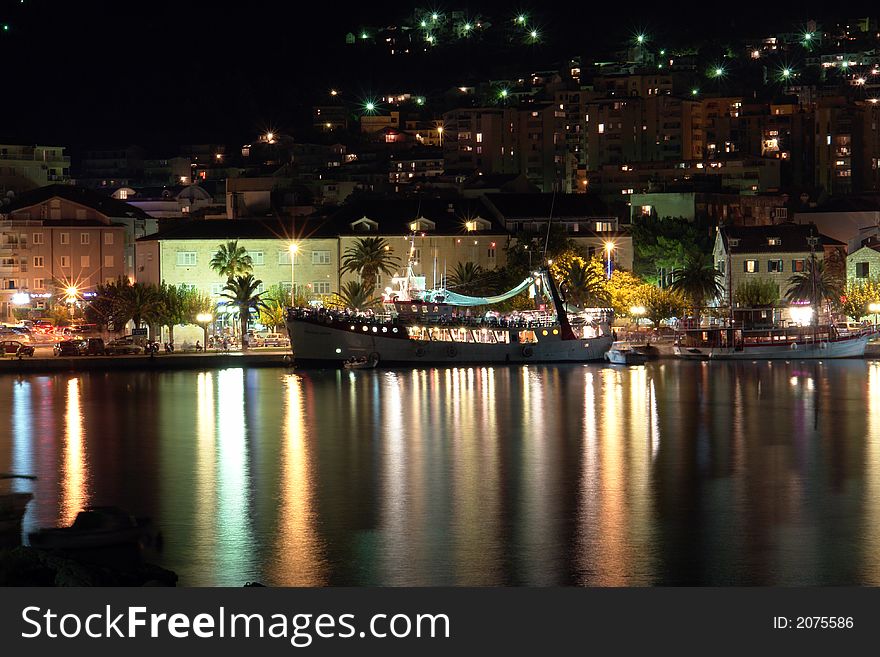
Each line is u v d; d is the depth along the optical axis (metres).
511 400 118.69
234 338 183.00
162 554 55.38
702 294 191.12
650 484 72.31
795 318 179.62
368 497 68.62
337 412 109.38
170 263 197.25
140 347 167.88
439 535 58.88
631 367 157.38
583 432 95.88
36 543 54.16
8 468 79.56
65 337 183.75
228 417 105.94
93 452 86.44
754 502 66.62
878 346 179.12
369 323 154.12
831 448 86.75
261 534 59.22
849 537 58.12
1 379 141.75
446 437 93.19
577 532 59.38
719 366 158.62
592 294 188.12
